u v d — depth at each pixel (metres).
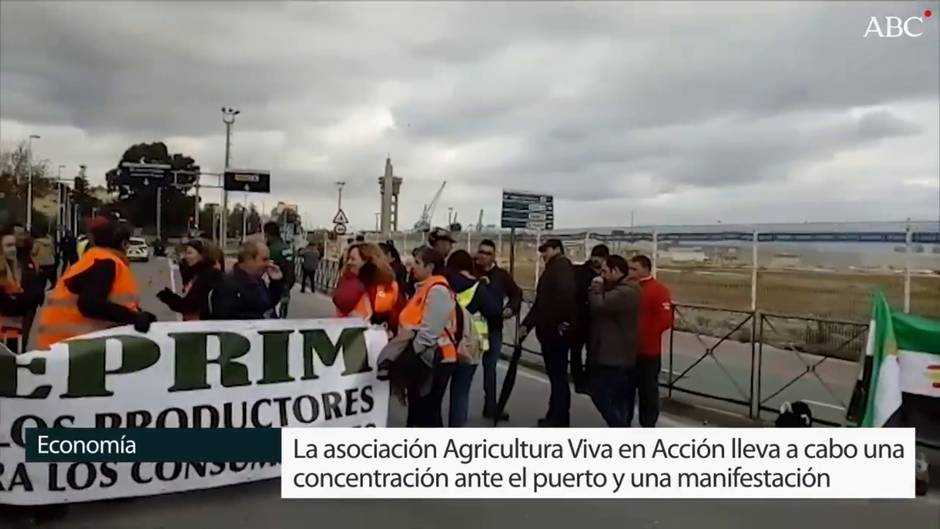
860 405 7.10
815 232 12.38
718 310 10.18
